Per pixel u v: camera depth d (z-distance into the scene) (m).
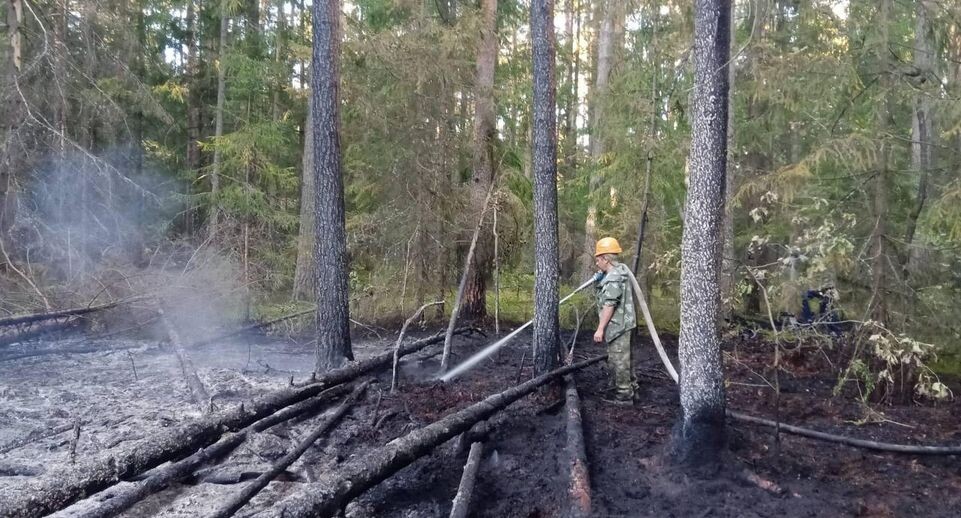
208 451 4.73
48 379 7.36
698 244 4.62
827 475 4.76
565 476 4.63
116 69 12.78
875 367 6.78
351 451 5.23
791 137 10.22
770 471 4.76
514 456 5.10
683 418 4.75
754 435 5.60
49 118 12.83
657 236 10.95
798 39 8.28
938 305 6.89
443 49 10.31
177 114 17.53
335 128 7.27
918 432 5.74
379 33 10.25
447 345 7.82
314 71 7.27
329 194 7.24
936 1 6.56
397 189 11.17
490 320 11.85
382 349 9.40
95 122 14.91
